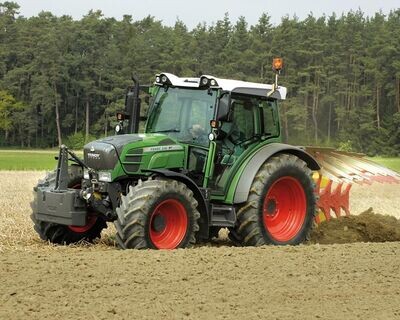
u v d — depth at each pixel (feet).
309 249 41.50
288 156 49.96
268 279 33.42
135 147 45.34
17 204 76.54
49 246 47.75
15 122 370.12
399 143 291.38
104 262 35.47
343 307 29.17
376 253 40.70
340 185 57.98
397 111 309.63
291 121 275.80
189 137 47.78
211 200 47.96
